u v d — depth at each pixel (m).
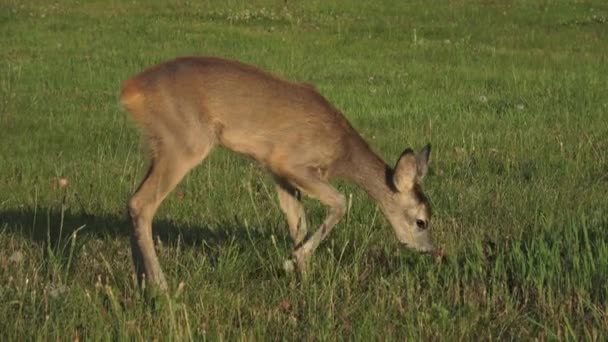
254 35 32.06
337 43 31.00
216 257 11.50
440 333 9.09
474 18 36.44
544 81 24.92
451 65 27.72
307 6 37.97
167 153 10.88
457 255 11.45
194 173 15.85
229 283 10.55
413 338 8.91
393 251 11.88
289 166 11.42
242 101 11.14
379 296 10.05
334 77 25.50
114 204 14.12
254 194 14.50
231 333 9.12
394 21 35.62
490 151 17.39
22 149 18.00
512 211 13.26
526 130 19.08
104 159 17.08
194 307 9.67
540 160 16.55
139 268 10.52
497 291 10.08
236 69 11.23
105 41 30.42
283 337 9.03
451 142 18.22
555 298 9.88
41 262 10.89
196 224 13.14
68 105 21.89
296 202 11.79
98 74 25.41
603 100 22.33
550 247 11.27
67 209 13.52
